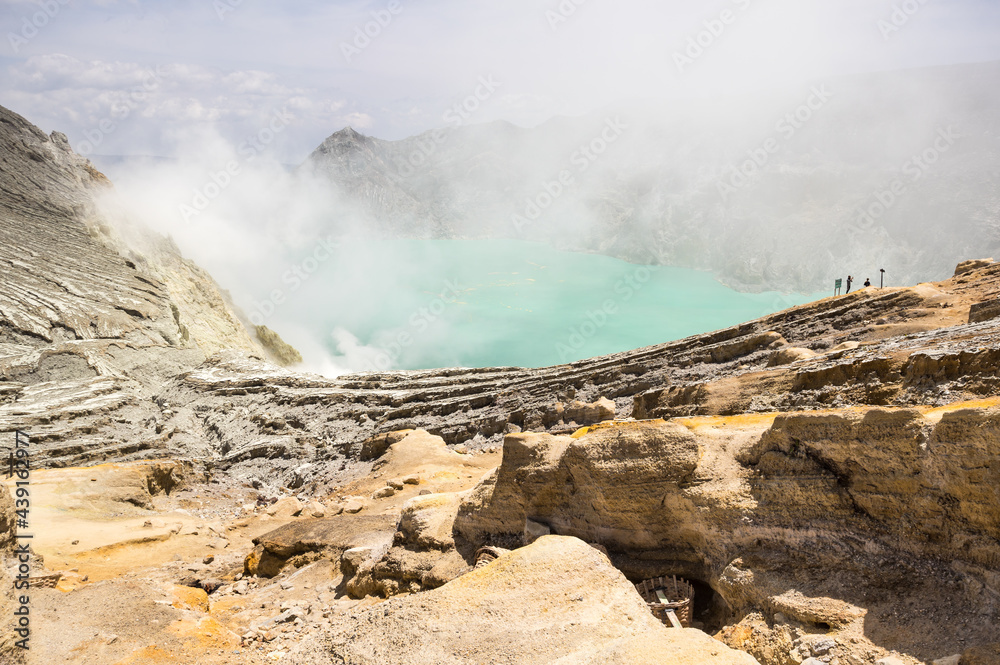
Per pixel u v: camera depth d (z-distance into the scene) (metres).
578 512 10.70
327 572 14.72
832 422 8.38
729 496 9.14
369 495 25.12
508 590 8.30
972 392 13.16
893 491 7.75
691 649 6.43
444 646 7.52
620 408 30.81
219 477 33.09
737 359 29.69
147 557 17.81
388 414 38.25
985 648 5.95
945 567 7.12
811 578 7.88
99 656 9.01
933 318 23.41
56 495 22.25
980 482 6.88
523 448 11.70
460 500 13.25
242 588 15.00
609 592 8.21
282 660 8.23
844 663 6.55
